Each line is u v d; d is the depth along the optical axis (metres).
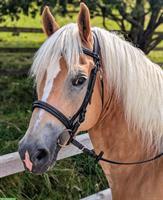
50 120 2.05
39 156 2.02
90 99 2.15
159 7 6.55
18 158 3.09
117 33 2.51
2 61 7.89
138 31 7.34
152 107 2.29
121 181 2.36
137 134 2.31
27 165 2.03
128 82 2.25
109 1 6.21
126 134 2.32
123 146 2.34
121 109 2.30
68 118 2.09
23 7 6.33
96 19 10.16
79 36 2.11
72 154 3.53
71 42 2.07
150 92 2.28
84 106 2.13
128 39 2.61
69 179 4.16
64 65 2.06
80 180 4.23
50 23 2.29
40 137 2.02
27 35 10.40
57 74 2.06
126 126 2.31
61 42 2.07
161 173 2.24
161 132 2.31
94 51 2.21
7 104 5.83
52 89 2.06
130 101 2.26
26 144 2.02
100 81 2.23
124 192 2.34
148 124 2.29
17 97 6.09
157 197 2.22
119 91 2.27
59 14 6.39
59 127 2.06
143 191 2.26
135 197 2.29
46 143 2.02
